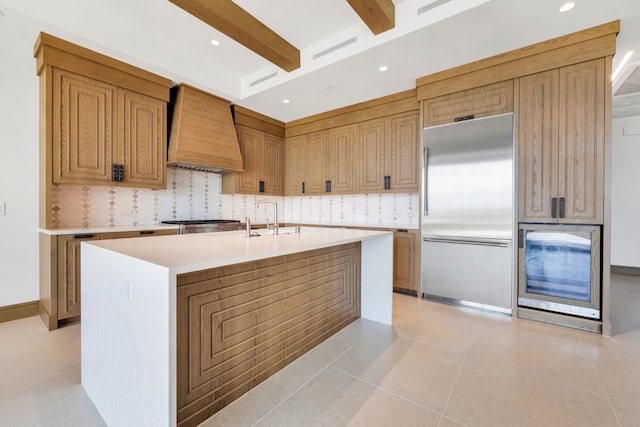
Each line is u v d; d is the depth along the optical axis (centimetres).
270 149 460
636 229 425
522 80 257
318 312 216
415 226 376
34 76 262
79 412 141
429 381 167
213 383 142
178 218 380
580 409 142
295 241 176
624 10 202
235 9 232
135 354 114
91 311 151
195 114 339
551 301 250
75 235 244
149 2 234
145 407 108
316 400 151
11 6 202
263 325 171
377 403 148
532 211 254
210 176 417
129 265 118
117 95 281
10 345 207
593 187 229
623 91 333
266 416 139
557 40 238
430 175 310
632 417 136
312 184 452
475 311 282
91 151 266
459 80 287
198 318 136
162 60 288
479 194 280
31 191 262
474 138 281
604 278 227
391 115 367
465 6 204
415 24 226
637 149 422
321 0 228
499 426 131
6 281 251
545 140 247
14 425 131
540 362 187
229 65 336
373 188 384
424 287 317
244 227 397
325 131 436
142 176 301
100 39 245
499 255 272
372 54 262
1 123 247
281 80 325
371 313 262
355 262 262
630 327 241
